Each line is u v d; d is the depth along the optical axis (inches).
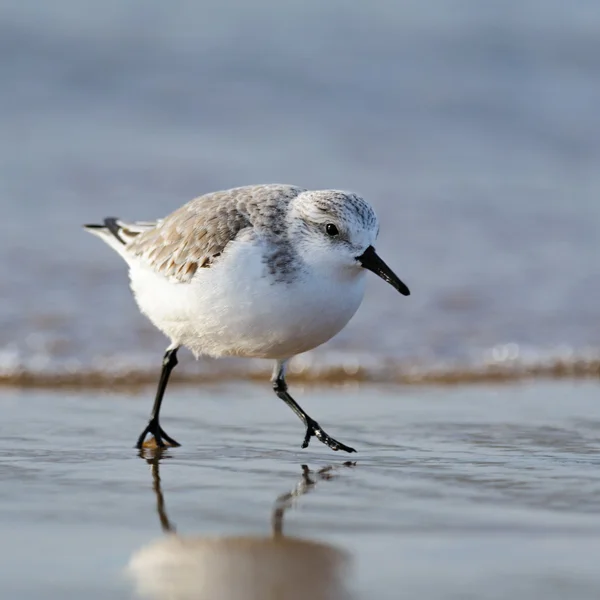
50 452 373.4
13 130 796.0
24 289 560.1
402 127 853.2
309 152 793.6
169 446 386.6
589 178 773.9
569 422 423.8
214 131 824.9
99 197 687.7
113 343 514.0
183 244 367.2
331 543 278.2
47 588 247.0
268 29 960.9
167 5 975.0
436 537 282.5
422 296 574.6
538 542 278.4
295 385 488.1
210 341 377.4
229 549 273.9
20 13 927.0
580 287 591.5
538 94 909.8
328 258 352.5
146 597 243.6
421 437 400.2
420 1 1017.5
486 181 756.6
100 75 877.2
